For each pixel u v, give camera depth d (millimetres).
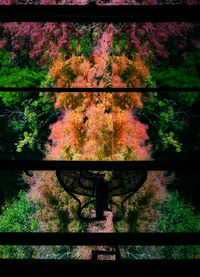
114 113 4715
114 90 3248
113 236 1475
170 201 3912
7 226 4246
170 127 4770
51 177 4332
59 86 4852
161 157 4699
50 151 4805
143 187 3902
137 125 4723
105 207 1889
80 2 3641
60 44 4633
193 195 3934
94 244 1483
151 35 4531
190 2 3219
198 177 3979
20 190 4438
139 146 4695
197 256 3295
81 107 4742
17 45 4688
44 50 4707
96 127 4703
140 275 1249
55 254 3871
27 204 4316
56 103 4801
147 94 4742
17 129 4984
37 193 4305
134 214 3738
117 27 4492
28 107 4906
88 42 4609
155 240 1458
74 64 4715
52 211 4238
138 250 2957
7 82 4883
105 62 4676
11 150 4934
